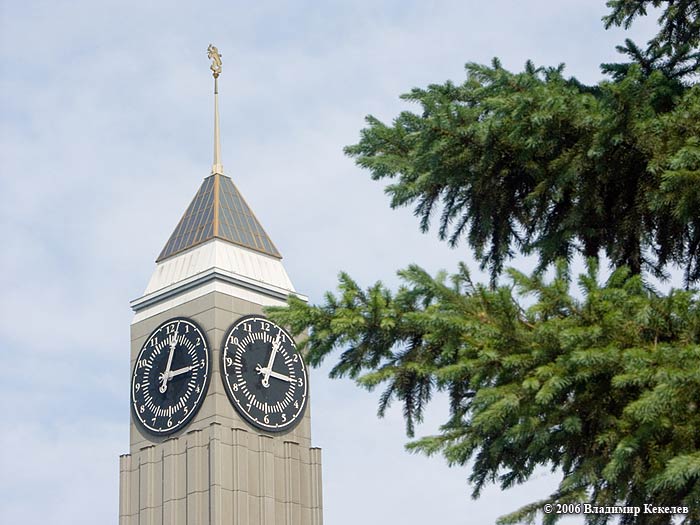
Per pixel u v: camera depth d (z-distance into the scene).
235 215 150.62
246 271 144.62
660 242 33.00
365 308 30.69
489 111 31.11
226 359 139.00
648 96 30.39
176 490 137.12
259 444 139.00
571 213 31.72
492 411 27.31
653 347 27.36
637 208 31.98
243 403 138.75
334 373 31.27
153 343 143.62
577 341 27.31
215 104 158.88
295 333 31.11
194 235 148.12
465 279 30.28
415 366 30.09
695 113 29.92
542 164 31.27
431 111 32.53
